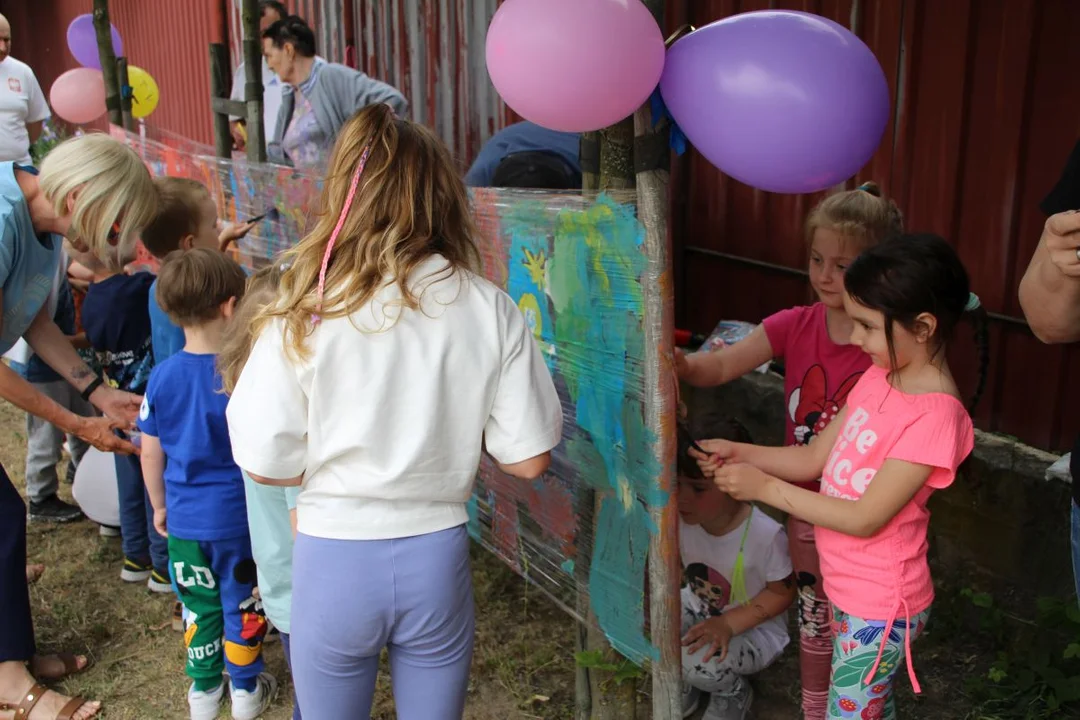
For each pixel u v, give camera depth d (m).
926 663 2.92
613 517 2.19
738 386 3.86
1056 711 2.64
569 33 1.66
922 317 1.83
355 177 1.73
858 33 3.62
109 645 3.27
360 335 1.69
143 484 3.53
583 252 2.10
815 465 2.16
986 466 2.99
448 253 1.79
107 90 5.14
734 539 2.53
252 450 1.71
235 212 4.23
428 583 1.78
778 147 1.72
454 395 1.75
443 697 1.90
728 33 1.76
